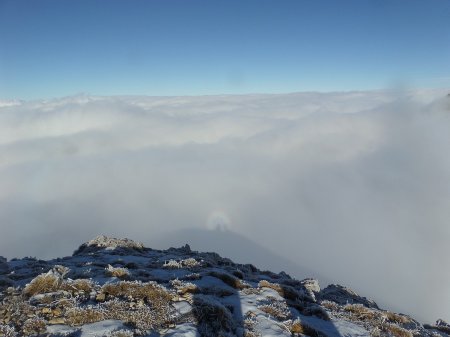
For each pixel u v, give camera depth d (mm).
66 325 8758
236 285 15445
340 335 12414
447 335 17062
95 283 11625
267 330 11148
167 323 9602
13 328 8086
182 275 16453
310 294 18281
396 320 15734
